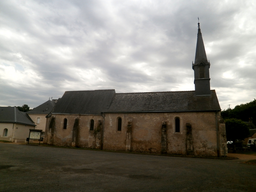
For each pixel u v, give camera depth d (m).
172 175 9.41
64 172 9.17
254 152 31.39
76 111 30.42
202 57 27.38
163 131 24.28
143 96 29.84
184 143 23.86
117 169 10.58
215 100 25.02
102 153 20.80
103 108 29.38
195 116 24.22
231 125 32.31
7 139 33.34
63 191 6.18
